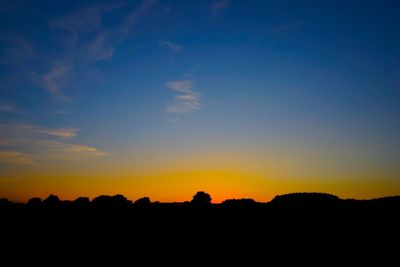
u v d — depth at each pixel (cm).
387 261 1808
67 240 2353
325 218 2714
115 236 2481
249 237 2395
